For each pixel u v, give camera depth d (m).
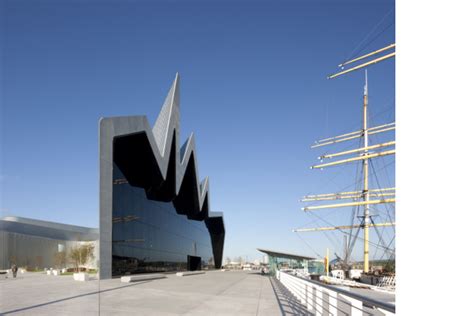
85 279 21.80
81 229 48.41
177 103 33.44
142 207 28.89
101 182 21.09
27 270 51.53
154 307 10.69
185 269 43.88
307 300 10.93
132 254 26.39
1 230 50.78
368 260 59.56
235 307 11.12
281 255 40.88
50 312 9.08
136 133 23.20
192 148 39.88
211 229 62.81
